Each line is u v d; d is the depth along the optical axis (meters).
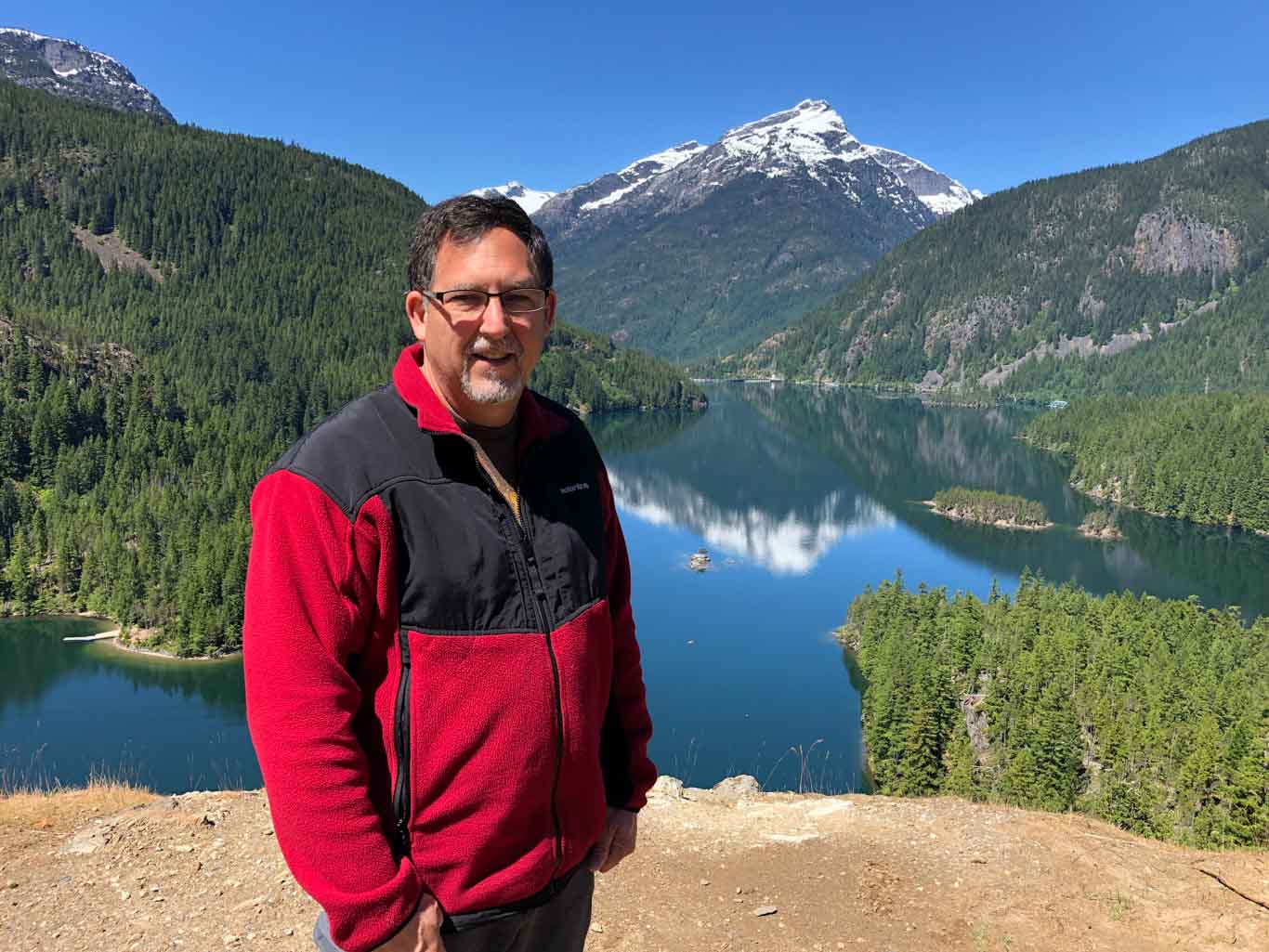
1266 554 121.44
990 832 7.45
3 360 132.75
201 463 119.81
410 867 2.06
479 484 2.28
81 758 51.50
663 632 86.00
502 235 2.26
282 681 1.97
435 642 2.12
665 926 6.01
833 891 6.53
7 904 5.98
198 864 6.51
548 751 2.24
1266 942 5.66
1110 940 5.78
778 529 135.50
